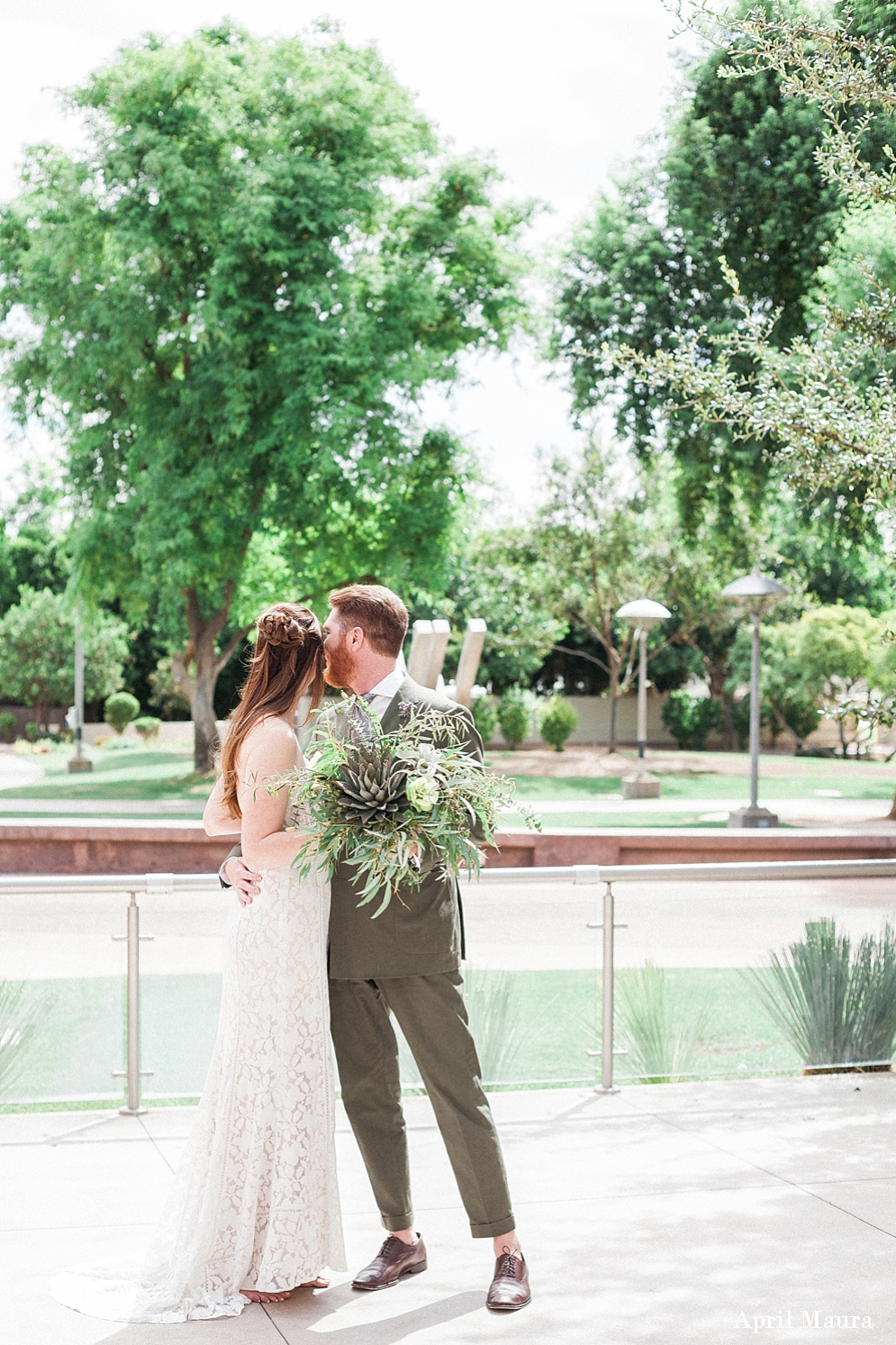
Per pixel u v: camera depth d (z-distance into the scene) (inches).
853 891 213.0
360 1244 141.8
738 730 1622.8
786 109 655.1
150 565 900.0
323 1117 129.0
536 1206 149.4
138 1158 166.4
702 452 732.0
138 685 1913.1
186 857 572.4
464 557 1290.6
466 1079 129.4
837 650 954.1
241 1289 126.4
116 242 862.5
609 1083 199.9
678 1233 140.9
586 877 196.9
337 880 131.3
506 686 1512.1
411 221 946.1
